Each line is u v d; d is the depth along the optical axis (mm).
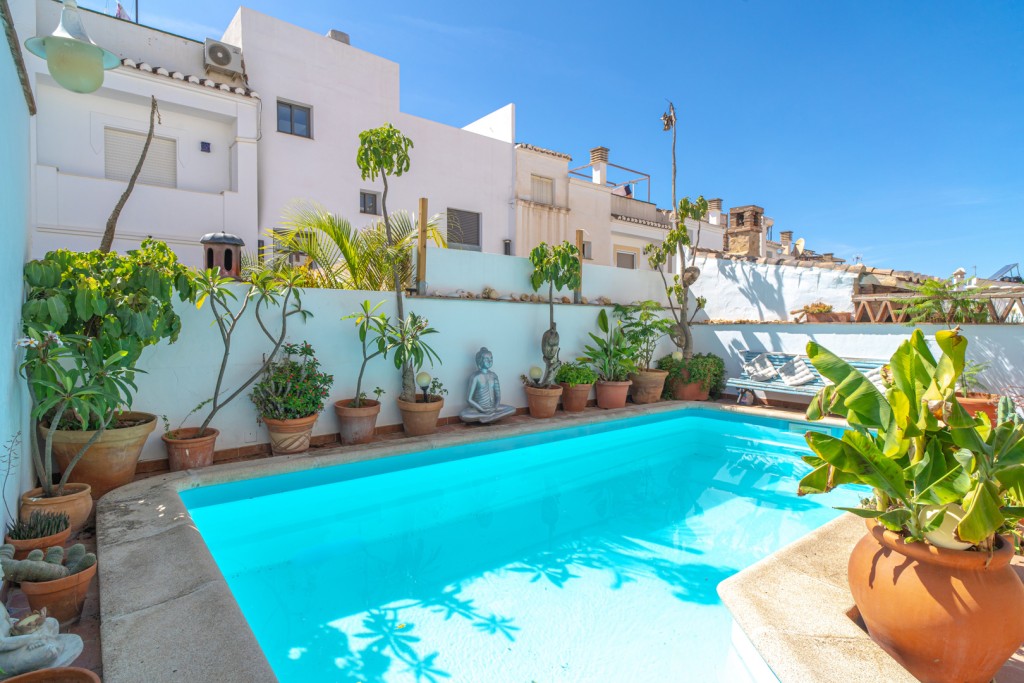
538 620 3285
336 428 6367
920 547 2145
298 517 5121
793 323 9570
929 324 8039
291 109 12211
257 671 2045
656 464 7008
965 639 2006
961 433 2174
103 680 1977
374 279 7422
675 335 10469
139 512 3721
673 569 4020
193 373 5398
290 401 5504
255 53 11578
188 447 4902
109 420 3850
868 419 2465
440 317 7375
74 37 3578
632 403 9578
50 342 3303
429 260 7469
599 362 9156
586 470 6723
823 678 2037
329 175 12477
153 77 10031
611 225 18531
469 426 7199
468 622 3258
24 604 2605
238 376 5691
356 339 6559
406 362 6688
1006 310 7457
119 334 3961
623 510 5305
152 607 2496
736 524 4938
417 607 3438
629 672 2779
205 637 2256
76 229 9320
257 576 3873
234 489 4812
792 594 2750
